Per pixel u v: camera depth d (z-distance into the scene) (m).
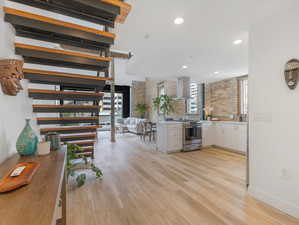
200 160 3.71
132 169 3.10
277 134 1.88
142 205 1.91
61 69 5.78
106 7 1.38
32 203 0.60
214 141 5.24
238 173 2.91
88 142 3.36
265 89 2.01
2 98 1.18
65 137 2.95
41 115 3.37
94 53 3.68
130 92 9.78
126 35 2.50
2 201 0.61
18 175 0.81
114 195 2.14
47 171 0.92
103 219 1.66
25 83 1.88
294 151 1.72
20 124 1.64
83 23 3.24
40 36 1.65
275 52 1.89
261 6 1.76
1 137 1.15
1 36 1.30
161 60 3.73
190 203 1.96
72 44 1.80
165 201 2.00
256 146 2.12
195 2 1.71
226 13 1.91
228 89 5.55
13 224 0.49
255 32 2.13
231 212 1.78
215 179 2.65
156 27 2.25
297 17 1.69
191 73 4.91
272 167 1.93
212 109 5.86
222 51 3.16
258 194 2.06
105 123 10.06
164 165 3.35
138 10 1.85
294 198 1.72
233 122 4.59
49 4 1.31
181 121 4.88
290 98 1.76
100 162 3.51
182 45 2.88
